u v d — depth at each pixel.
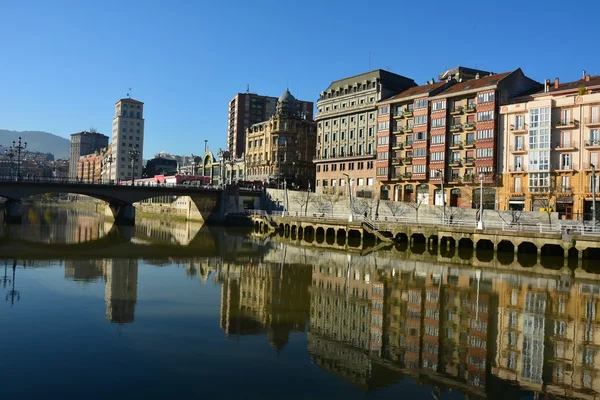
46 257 44.97
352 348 20.34
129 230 84.50
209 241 68.50
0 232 68.56
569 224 56.94
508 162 80.56
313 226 77.75
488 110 82.75
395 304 28.80
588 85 74.56
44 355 18.39
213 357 18.77
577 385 16.91
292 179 127.81
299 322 24.34
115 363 17.83
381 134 101.62
